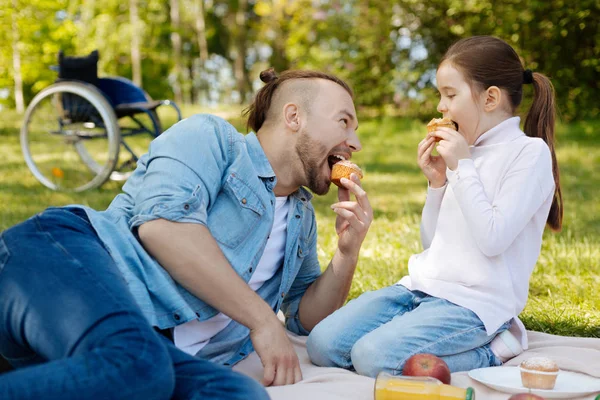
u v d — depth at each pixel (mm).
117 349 1670
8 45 18781
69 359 1631
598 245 4594
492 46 2605
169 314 2170
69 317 1768
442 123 2605
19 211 5777
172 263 2164
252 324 2211
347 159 2635
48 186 7066
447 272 2490
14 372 1583
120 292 1864
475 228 2389
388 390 1941
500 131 2553
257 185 2387
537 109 2689
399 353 2312
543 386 2105
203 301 2244
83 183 7262
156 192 2209
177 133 2342
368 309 2529
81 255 1958
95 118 7012
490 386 2158
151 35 24984
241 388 1731
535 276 3855
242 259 2357
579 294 3508
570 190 7090
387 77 13148
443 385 1927
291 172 2529
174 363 1844
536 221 2520
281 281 2557
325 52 14039
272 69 2660
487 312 2412
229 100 30156
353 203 2602
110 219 2246
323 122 2471
